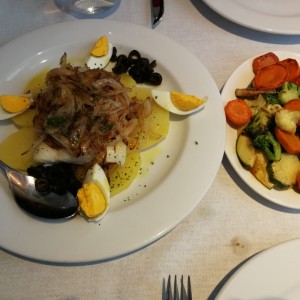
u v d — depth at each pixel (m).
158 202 0.30
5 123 0.36
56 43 0.40
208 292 0.29
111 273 0.29
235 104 0.35
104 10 0.45
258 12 0.42
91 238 0.28
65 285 0.29
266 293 0.27
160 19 0.44
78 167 0.33
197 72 0.37
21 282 0.29
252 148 0.34
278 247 0.28
